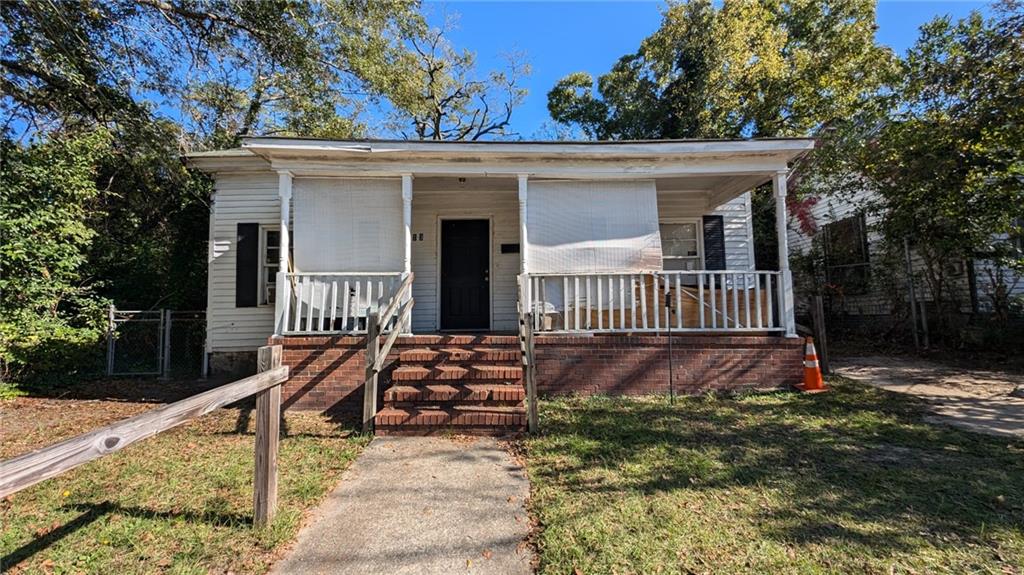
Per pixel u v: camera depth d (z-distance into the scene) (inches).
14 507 127.9
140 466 157.9
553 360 246.7
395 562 102.7
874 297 443.2
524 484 142.9
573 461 158.2
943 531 110.3
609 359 247.0
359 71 433.4
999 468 146.6
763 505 124.3
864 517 117.3
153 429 84.8
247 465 158.7
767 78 550.6
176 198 442.9
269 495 117.3
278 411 122.7
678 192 352.8
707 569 96.8
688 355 247.9
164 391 289.7
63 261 315.9
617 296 271.6
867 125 392.2
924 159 317.4
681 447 168.9
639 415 208.8
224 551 106.3
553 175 267.9
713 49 564.1
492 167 264.5
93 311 339.9
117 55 323.9
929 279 371.2
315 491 137.3
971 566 96.9
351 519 122.3
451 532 115.5
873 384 263.0
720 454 161.3
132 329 356.5
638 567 98.0
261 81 431.5
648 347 247.3
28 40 281.9
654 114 621.3
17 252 291.3
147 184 442.3
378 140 249.0
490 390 204.1
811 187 446.0
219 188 347.6
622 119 671.1
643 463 154.9
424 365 229.6
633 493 133.0
